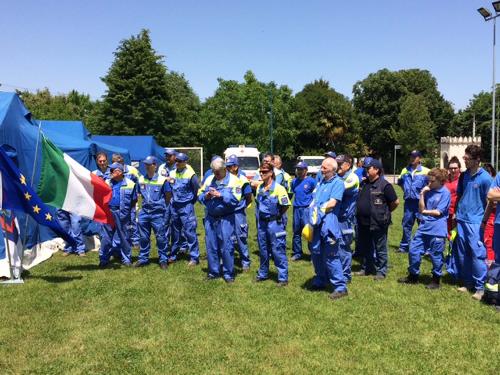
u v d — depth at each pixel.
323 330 5.36
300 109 57.72
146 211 8.33
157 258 9.23
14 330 5.38
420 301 6.38
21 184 7.28
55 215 9.68
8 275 7.52
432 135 56.00
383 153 62.69
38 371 4.43
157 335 5.25
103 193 8.03
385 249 7.59
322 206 6.51
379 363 4.57
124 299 6.51
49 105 58.25
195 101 63.78
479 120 69.25
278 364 4.55
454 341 5.06
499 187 6.07
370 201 7.59
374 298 6.51
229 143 46.62
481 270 6.54
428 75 64.44
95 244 10.57
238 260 9.14
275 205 7.11
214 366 4.51
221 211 7.28
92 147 11.65
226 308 6.11
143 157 22.17
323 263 6.88
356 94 64.38
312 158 28.00
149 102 44.06
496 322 5.60
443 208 6.89
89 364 4.56
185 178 8.55
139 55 43.66
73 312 5.98
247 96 46.59
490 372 4.39
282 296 6.62
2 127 8.78
